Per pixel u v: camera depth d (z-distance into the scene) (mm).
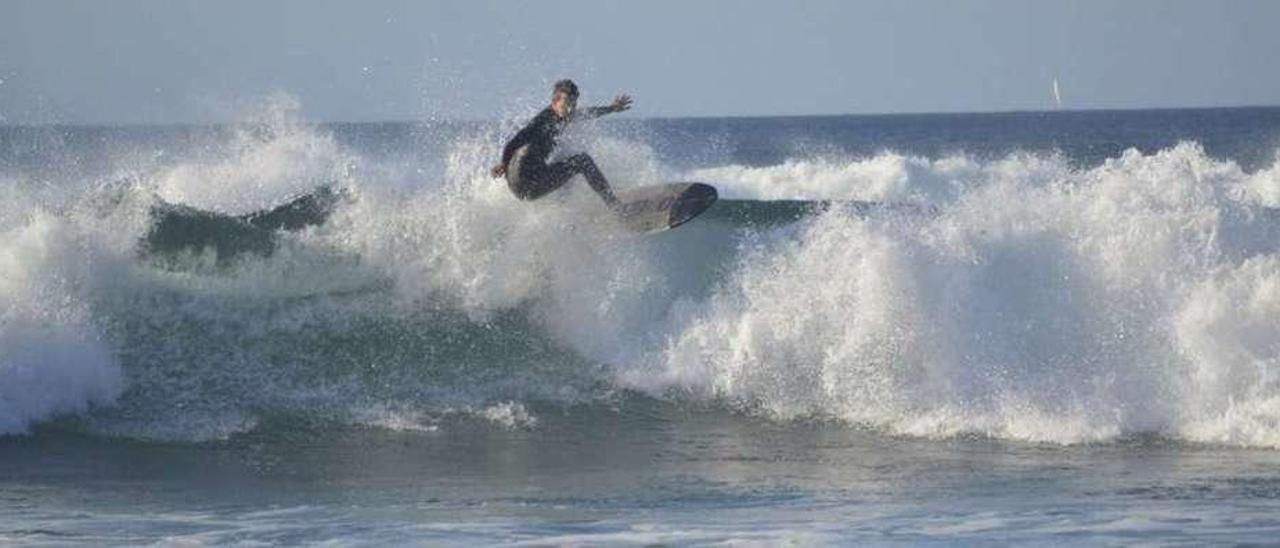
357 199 49562
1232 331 41406
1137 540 26641
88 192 50156
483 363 45312
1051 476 34562
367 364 44500
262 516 30078
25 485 33938
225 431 39594
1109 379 41219
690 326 45938
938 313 43156
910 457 37312
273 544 26812
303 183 62938
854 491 33000
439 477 35312
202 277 45844
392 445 38875
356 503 31812
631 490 33438
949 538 26953
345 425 40688
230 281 46094
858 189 86062
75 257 44375
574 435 40281
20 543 27031
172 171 64125
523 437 40000
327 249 47688
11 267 43188
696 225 48688
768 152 199625
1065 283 44000
